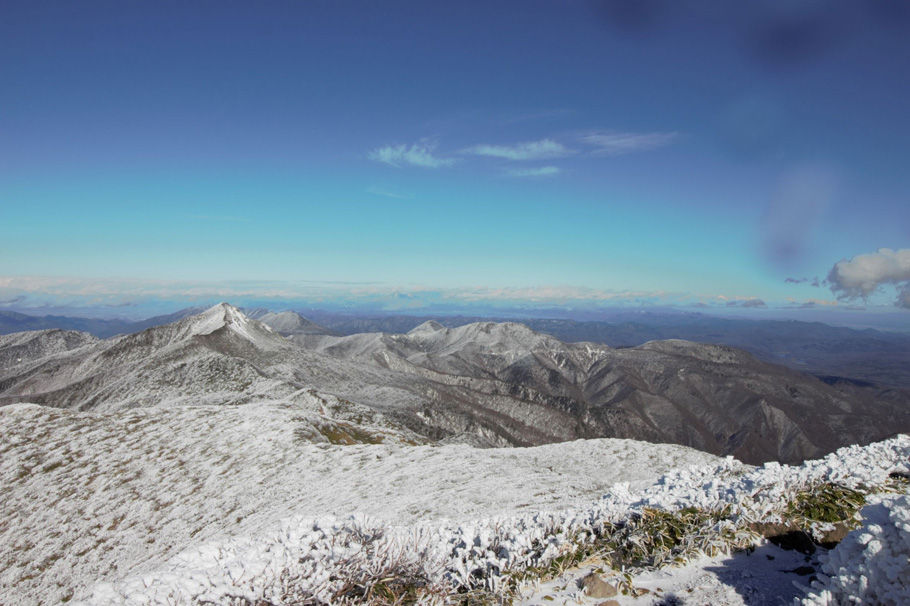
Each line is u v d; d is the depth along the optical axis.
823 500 7.88
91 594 5.11
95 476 42.75
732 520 7.42
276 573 5.35
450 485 30.30
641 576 6.29
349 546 6.06
